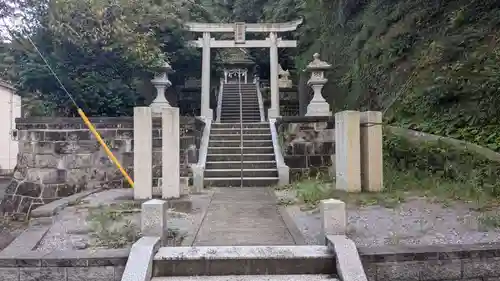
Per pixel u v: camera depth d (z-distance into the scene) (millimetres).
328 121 9688
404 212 5395
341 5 14602
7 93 16734
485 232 4375
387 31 12070
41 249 4020
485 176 6723
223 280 3547
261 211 6051
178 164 6742
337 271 3600
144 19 12156
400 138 8742
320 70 10359
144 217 3998
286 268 3691
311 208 6082
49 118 8969
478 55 8641
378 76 11719
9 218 8773
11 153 17078
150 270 3562
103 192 7844
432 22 10562
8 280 3570
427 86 9289
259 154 10250
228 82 22156
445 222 4809
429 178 7395
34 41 11359
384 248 3795
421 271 3662
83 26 10852
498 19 8773
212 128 11750
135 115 6602
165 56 12484
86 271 3623
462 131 8117
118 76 11797
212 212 5969
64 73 10953
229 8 24266
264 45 15141
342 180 7031
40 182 8898
